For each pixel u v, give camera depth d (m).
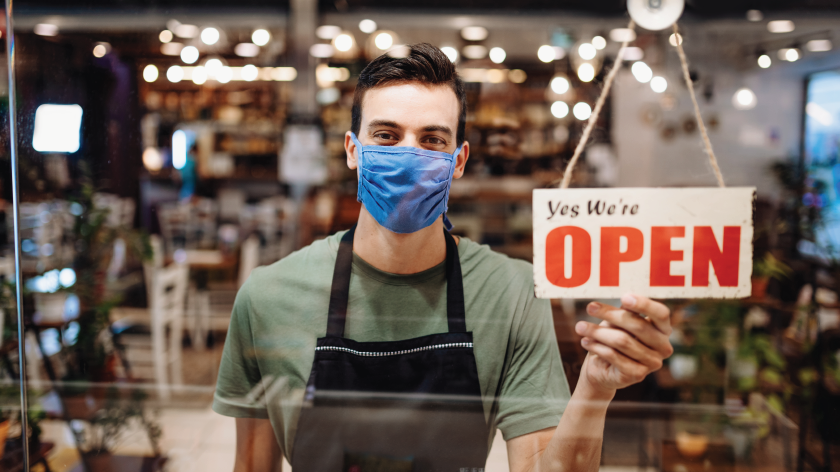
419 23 3.11
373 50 4.15
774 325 1.45
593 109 1.02
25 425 1.15
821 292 1.52
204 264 3.03
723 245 0.70
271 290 1.08
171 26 3.68
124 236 2.11
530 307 1.06
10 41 1.21
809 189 1.73
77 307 1.39
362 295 1.04
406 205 0.91
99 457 1.09
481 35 3.82
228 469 1.08
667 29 1.02
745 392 1.27
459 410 1.02
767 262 1.55
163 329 1.86
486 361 1.03
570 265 0.71
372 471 1.02
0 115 1.21
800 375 1.33
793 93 2.80
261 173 4.79
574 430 0.85
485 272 1.06
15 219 1.22
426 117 0.90
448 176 0.93
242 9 4.02
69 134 1.38
